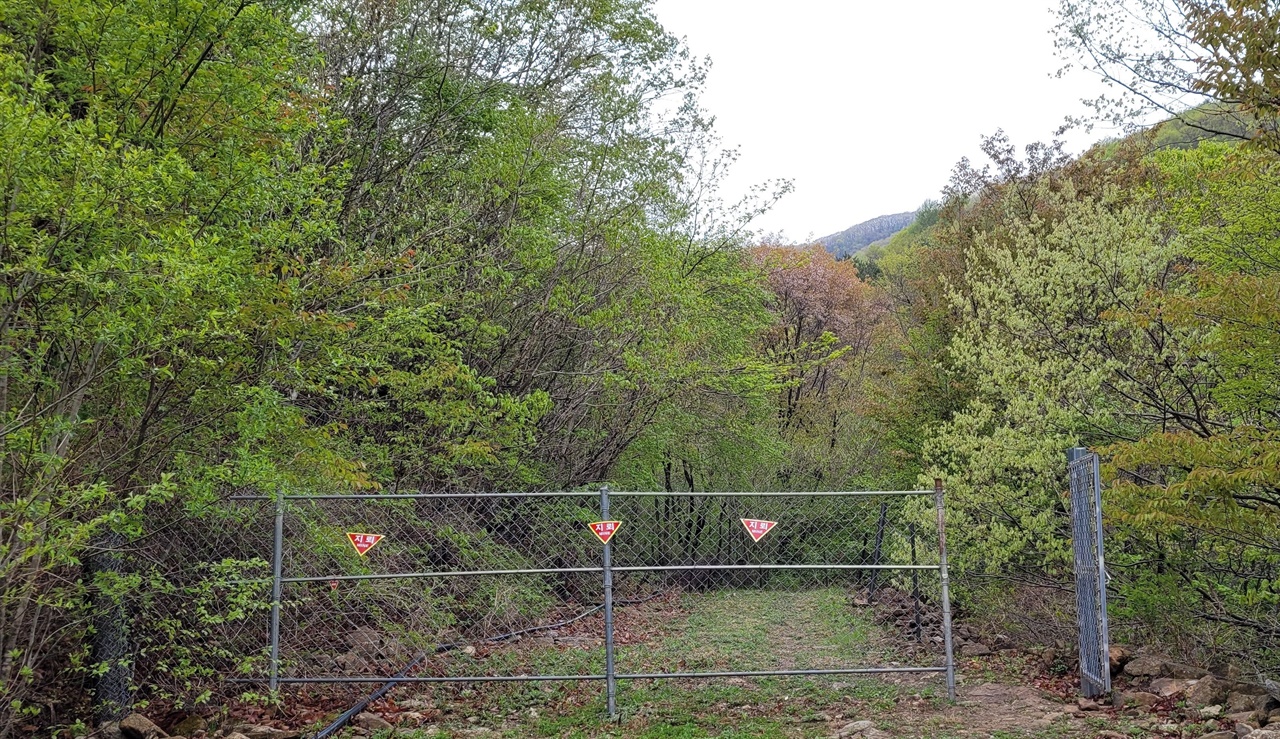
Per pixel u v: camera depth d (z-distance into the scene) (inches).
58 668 246.1
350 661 295.0
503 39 529.0
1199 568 351.6
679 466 738.8
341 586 307.6
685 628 401.4
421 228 448.1
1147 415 384.8
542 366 532.7
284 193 266.7
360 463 306.8
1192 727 223.9
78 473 219.3
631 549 458.6
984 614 414.0
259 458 238.8
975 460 398.3
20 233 179.0
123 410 239.1
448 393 391.9
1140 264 395.9
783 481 758.5
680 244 619.2
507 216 492.7
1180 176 479.2
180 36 243.0
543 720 257.4
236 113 257.1
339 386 381.4
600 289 541.6
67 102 231.6
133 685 244.2
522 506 416.5
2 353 196.5
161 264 195.9
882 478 738.2
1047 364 393.7
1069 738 228.1
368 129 473.1
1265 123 317.7
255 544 293.3
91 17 225.9
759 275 703.1
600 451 557.6
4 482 207.6
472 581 367.2
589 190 544.4
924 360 678.5
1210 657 308.5
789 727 248.1
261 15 256.1
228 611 257.0
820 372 1141.1
